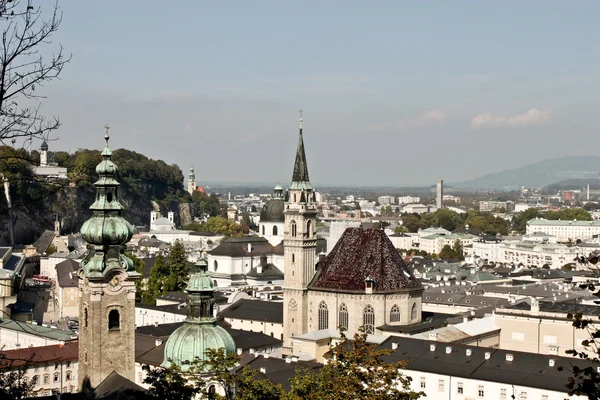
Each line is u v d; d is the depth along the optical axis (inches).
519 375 6240.2
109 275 5068.9
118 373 5073.8
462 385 6412.4
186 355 4682.6
